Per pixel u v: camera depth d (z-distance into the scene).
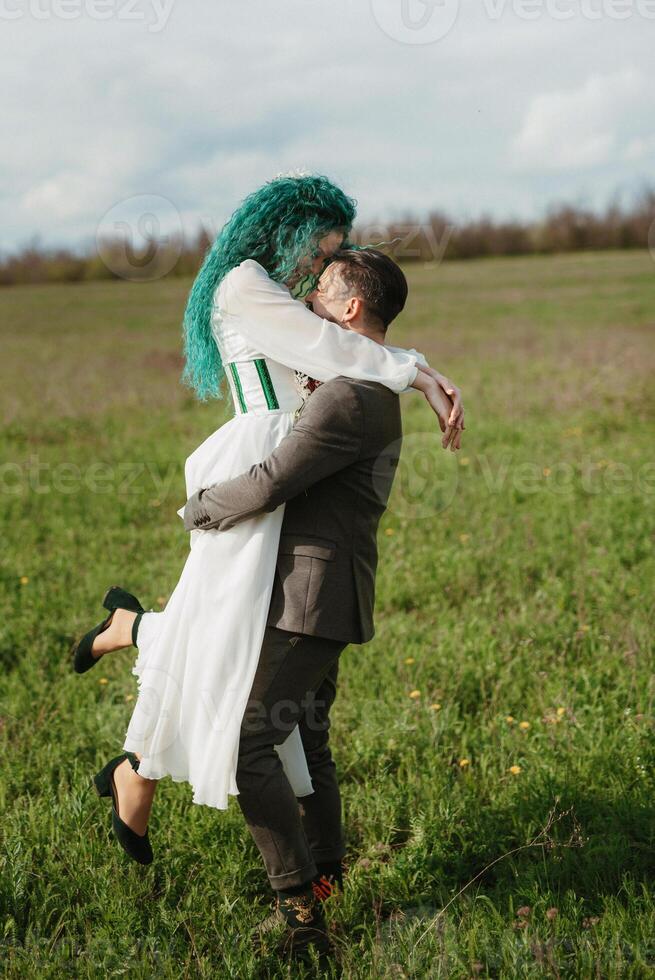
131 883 2.31
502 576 4.51
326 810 2.30
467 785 2.74
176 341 17.53
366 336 2.11
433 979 1.96
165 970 1.99
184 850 2.46
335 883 2.30
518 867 2.37
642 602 4.03
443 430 2.13
